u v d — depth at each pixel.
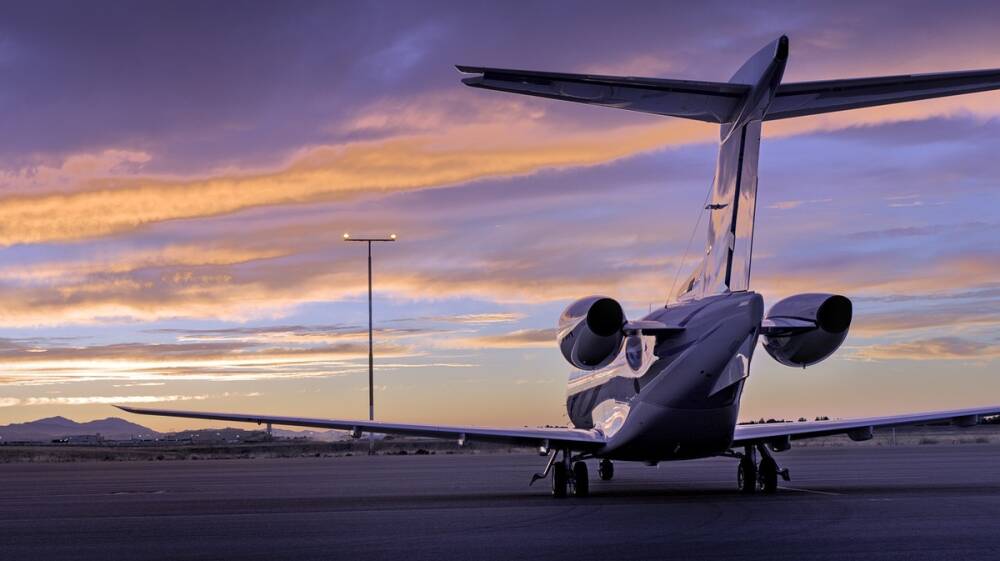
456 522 15.19
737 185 18.00
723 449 20.61
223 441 140.62
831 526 13.66
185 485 28.56
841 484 23.31
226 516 17.08
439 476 32.12
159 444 130.38
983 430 122.88
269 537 13.66
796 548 11.47
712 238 19.23
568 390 27.12
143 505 20.17
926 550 11.16
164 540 13.55
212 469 43.16
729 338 18.30
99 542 13.46
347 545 12.56
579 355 19.33
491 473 34.38
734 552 11.23
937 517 14.72
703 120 17.52
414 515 16.50
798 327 18.45
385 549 12.08
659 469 37.12
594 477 31.42
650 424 20.02
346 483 27.98
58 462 65.38
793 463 37.47
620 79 15.98
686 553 11.20
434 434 22.48
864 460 40.41
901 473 28.77
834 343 18.53
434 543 12.55
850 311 18.39
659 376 19.67
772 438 20.70
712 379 18.91
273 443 95.00
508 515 16.28
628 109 16.81
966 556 10.70
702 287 19.75
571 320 19.50
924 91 15.73
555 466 21.47
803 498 19.03
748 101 16.77
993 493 19.67
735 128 17.80
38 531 15.02
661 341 19.67
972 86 15.34
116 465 54.03
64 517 17.47
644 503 18.48
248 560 11.39
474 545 12.27
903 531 12.96
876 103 16.09
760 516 15.30
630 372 20.89
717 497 19.84
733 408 19.58
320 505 19.12
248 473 37.12
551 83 15.53
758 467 21.36
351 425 22.00
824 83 16.33
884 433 118.62
